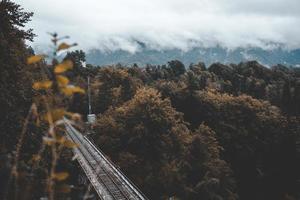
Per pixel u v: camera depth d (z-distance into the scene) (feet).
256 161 343.26
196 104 360.69
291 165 348.18
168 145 248.52
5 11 108.99
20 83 112.16
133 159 229.25
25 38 116.78
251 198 333.83
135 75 461.78
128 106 272.31
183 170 238.68
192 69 533.96
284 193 339.16
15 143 103.71
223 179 254.68
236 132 348.79
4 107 105.29
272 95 481.05
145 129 247.91
